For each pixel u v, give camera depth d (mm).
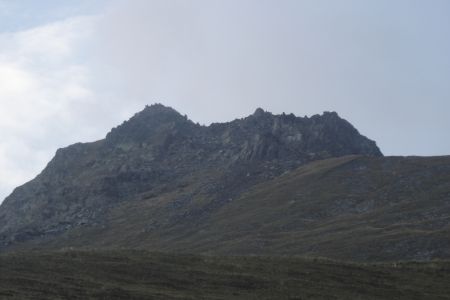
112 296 44375
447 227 139125
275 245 151875
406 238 131750
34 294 43219
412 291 52906
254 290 49688
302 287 51406
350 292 51312
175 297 45406
